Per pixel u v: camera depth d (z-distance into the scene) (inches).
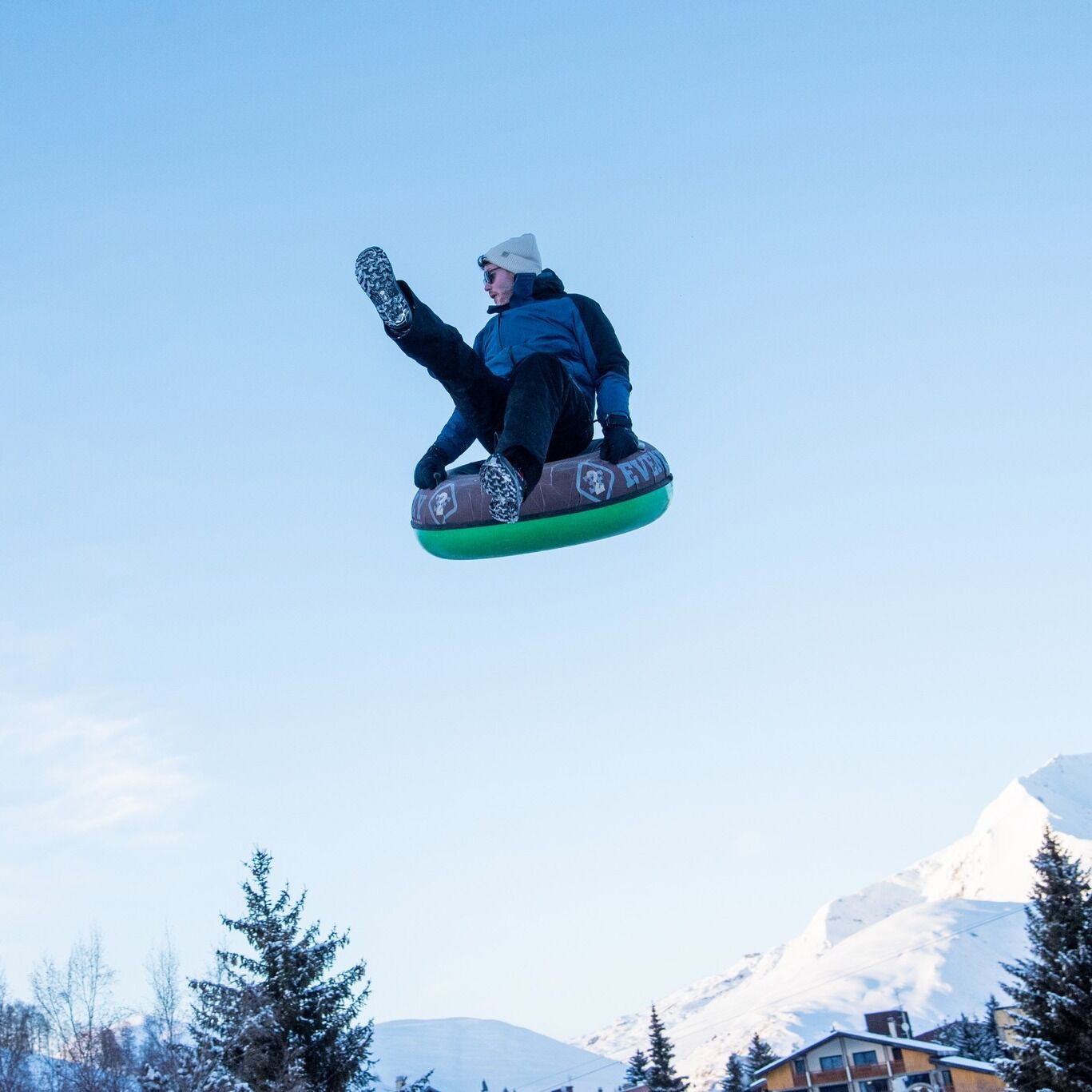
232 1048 966.4
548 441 191.5
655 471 214.5
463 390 196.1
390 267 177.8
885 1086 2518.5
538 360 199.9
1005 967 1235.9
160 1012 1273.4
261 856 1083.3
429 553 221.3
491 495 181.8
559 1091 3095.5
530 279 220.4
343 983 1035.3
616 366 214.8
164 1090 922.7
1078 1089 1146.0
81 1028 1316.4
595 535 209.8
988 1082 2337.6
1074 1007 1168.2
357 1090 1031.0
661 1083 2837.1
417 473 227.8
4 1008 1330.0
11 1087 1195.9
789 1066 2605.8
